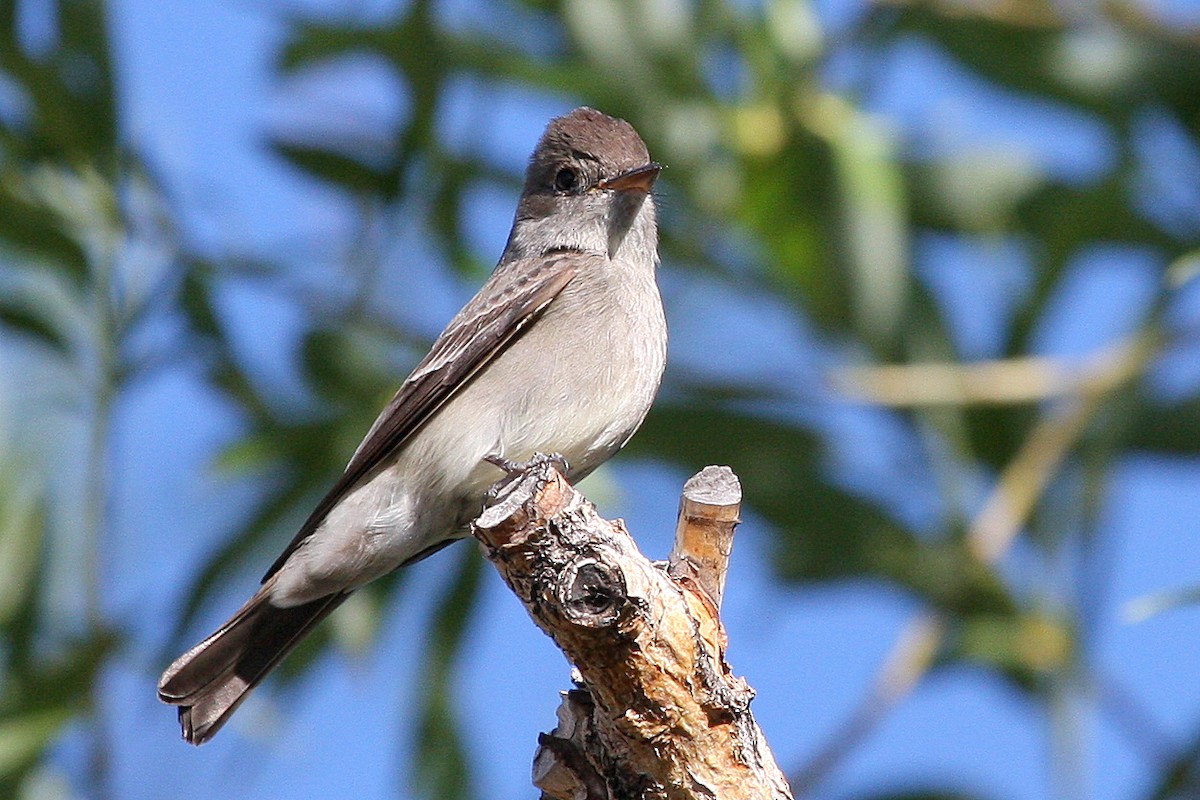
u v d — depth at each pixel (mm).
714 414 12586
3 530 11914
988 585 12297
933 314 12828
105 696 11570
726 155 12969
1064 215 13047
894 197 12789
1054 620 12141
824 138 12797
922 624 12094
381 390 12375
